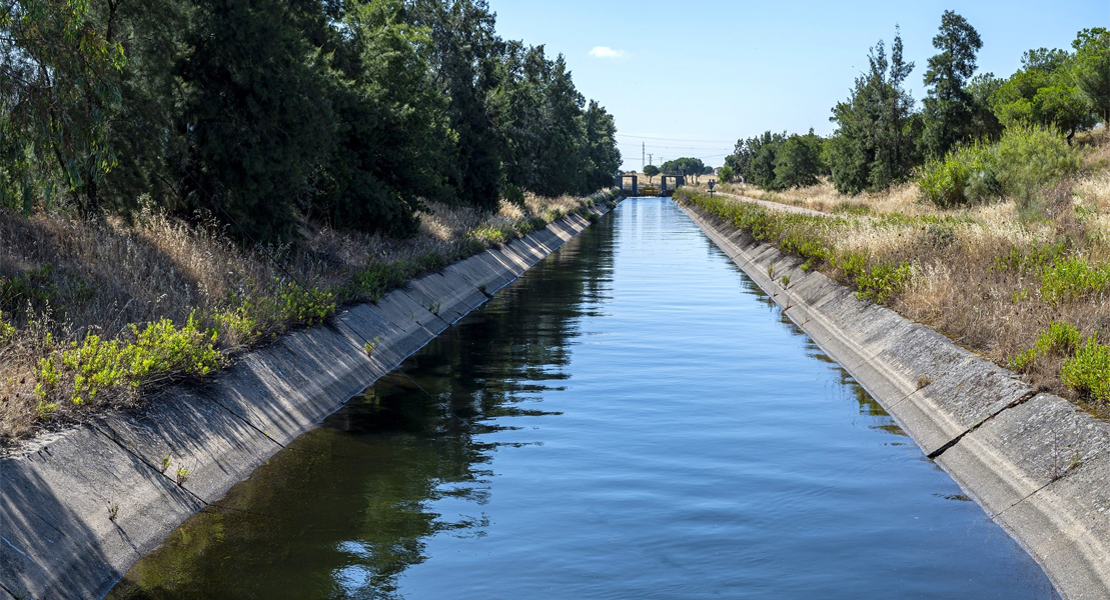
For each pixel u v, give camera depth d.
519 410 14.68
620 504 10.21
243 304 15.32
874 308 19.59
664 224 81.88
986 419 11.89
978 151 44.72
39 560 7.57
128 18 18.53
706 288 32.34
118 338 11.81
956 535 9.38
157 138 18.88
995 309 15.49
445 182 43.31
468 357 19.34
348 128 26.19
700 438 13.06
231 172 19.95
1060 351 12.45
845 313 21.08
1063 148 41.75
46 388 9.77
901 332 17.02
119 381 10.35
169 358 11.72
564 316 25.47
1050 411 10.88
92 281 14.14
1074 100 62.09
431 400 15.38
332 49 28.55
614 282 34.41
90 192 17.78
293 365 14.60
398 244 29.12
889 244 24.41
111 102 12.52
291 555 8.68
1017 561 8.71
